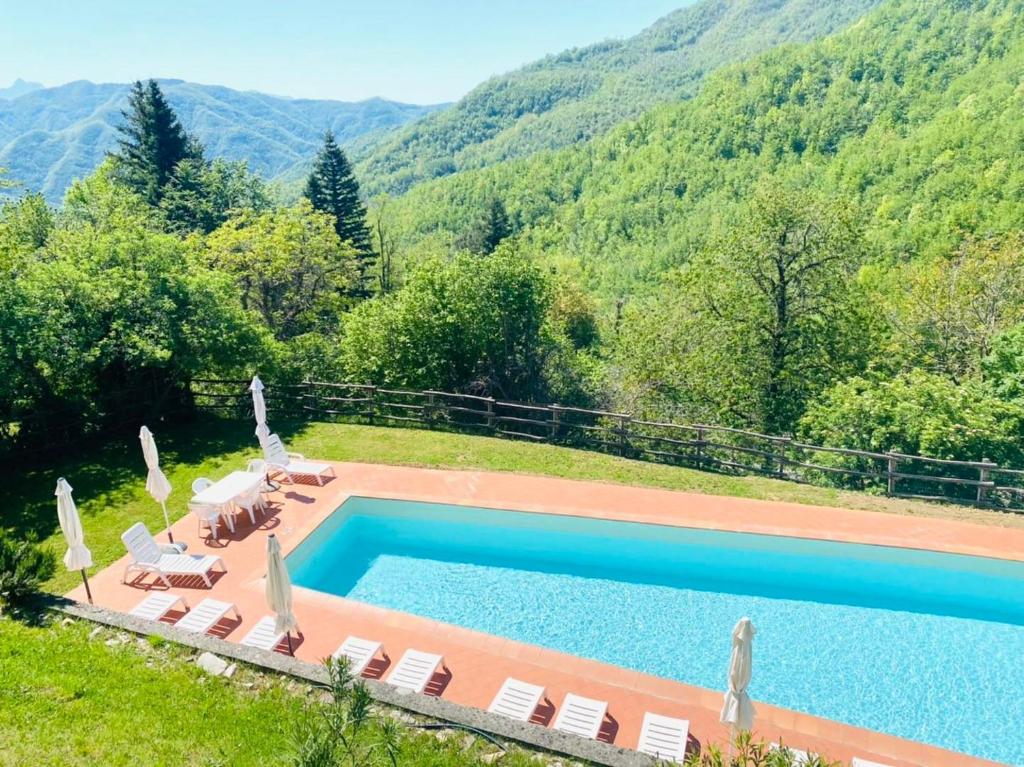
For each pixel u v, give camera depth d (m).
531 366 20.33
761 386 19.95
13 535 10.89
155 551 9.67
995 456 14.10
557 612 9.98
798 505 12.70
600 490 13.30
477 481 13.63
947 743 7.55
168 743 5.76
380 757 5.62
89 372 15.16
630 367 21.67
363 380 19.44
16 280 13.80
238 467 14.00
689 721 7.19
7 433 13.66
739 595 10.46
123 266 15.94
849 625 9.70
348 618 8.90
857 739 7.08
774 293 19.86
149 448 9.85
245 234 28.14
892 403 14.91
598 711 6.98
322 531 11.58
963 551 10.88
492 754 5.84
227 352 16.91
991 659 8.96
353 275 33.59
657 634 9.46
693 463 15.81
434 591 10.53
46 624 7.41
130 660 6.88
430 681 7.74
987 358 16.33
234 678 6.71
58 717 5.95
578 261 77.75
